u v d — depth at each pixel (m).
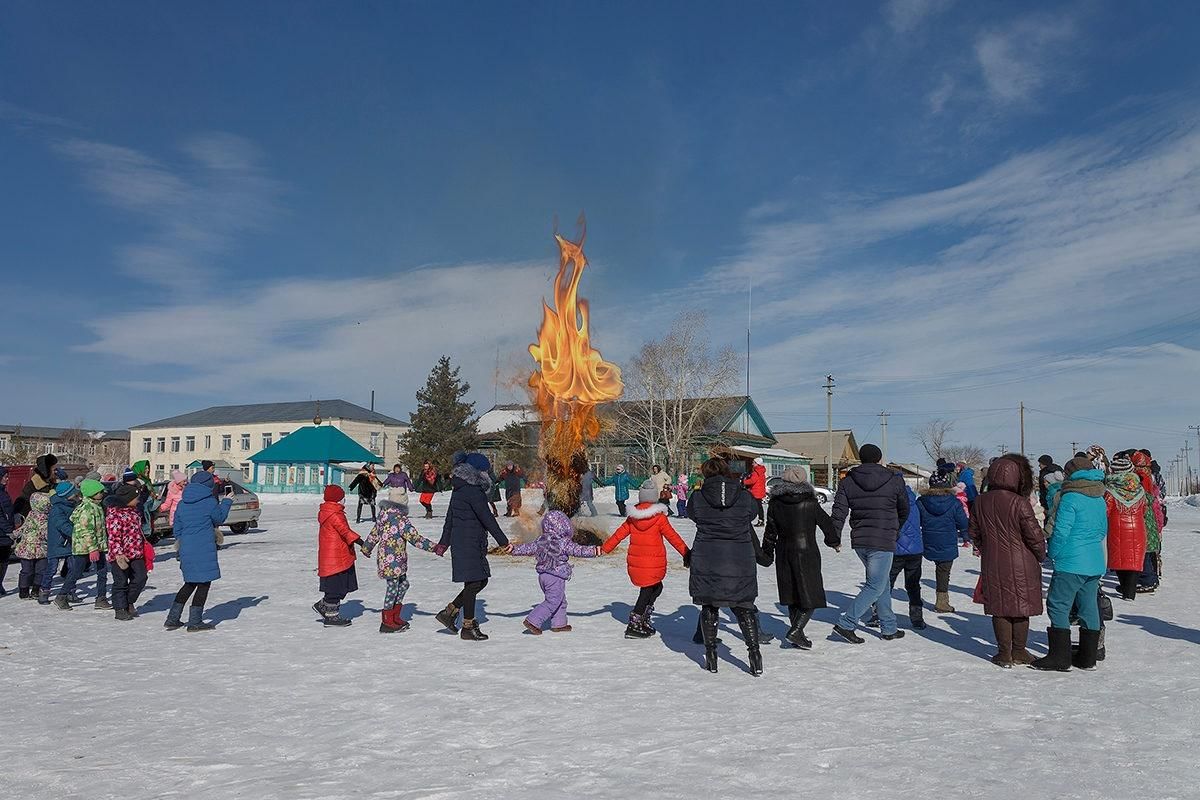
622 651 8.33
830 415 62.94
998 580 7.60
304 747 5.36
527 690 6.77
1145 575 12.30
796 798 4.43
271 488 59.44
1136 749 5.25
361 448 58.47
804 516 8.40
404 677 7.25
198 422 91.88
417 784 4.66
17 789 4.64
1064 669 7.46
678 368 53.25
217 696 6.66
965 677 7.24
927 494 10.55
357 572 15.12
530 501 25.77
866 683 7.02
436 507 35.09
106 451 120.31
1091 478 7.50
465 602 8.92
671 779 4.71
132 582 10.56
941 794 4.49
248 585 13.32
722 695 6.61
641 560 8.96
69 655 8.30
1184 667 7.59
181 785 4.68
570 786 4.61
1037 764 4.97
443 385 67.50
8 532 12.68
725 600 7.28
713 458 7.70
